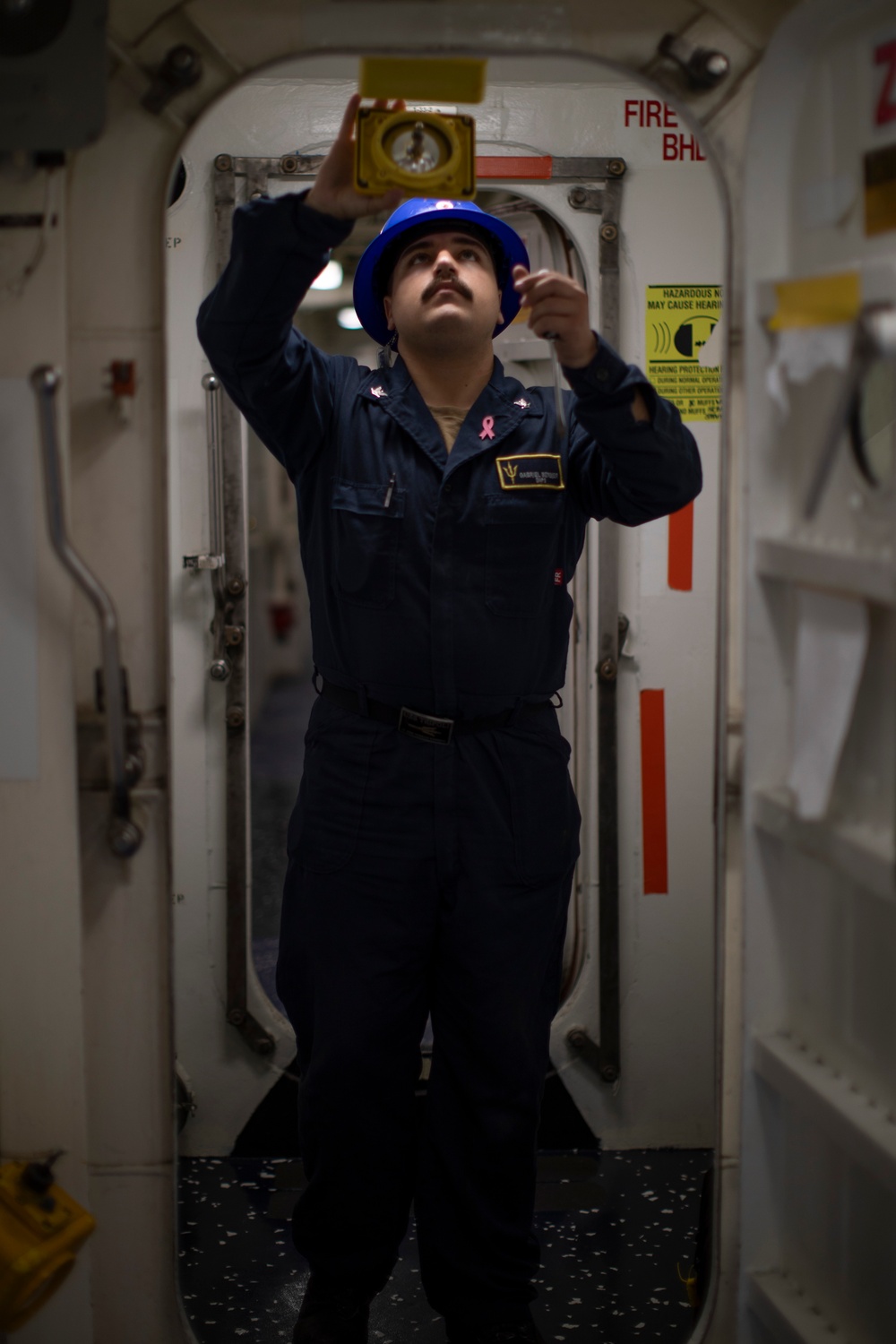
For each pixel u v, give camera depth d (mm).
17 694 1740
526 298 1922
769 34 1685
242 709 2930
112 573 1743
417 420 2191
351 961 2115
